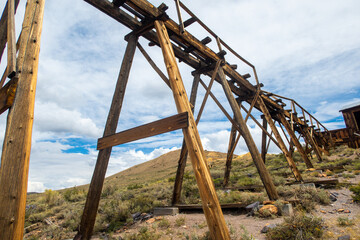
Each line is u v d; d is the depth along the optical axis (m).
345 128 21.52
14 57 2.53
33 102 2.52
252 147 6.71
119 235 4.91
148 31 5.29
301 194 5.54
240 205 5.66
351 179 7.53
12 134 2.23
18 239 2.01
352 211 4.28
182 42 5.96
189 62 7.20
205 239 3.66
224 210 6.11
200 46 6.32
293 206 5.00
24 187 2.18
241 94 9.77
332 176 8.43
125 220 6.29
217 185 10.77
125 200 9.45
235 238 3.54
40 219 8.13
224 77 7.26
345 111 21.69
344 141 21.53
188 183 10.80
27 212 9.80
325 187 6.80
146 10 4.62
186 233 4.26
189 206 6.22
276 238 3.29
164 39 4.54
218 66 6.90
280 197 6.12
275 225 3.76
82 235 3.97
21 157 2.22
